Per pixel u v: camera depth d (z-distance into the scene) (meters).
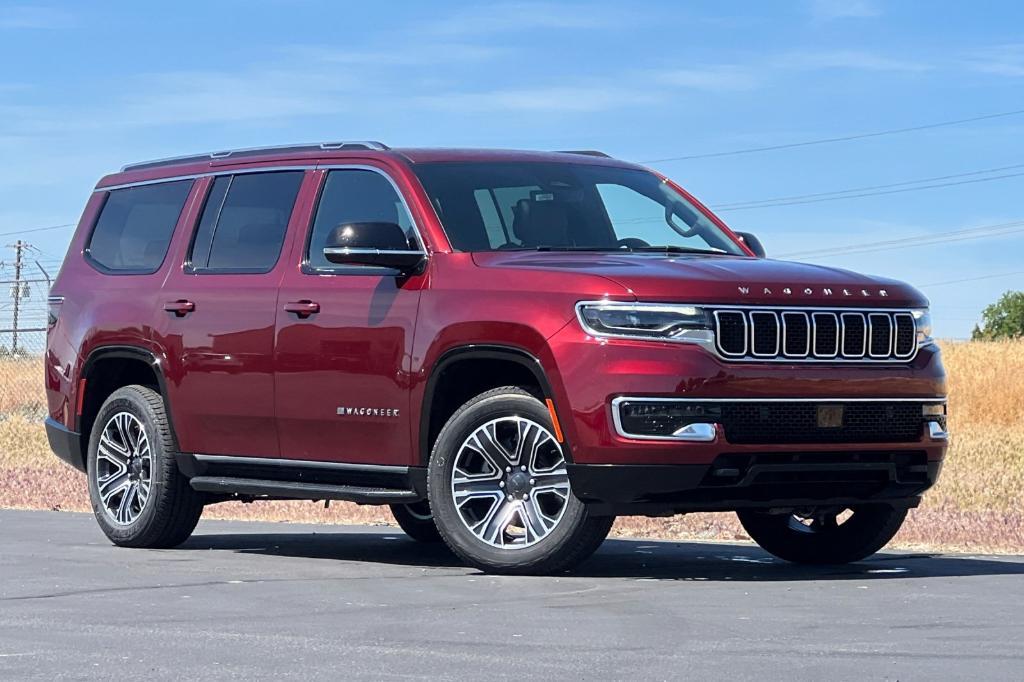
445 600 6.73
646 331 7.39
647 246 8.68
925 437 7.89
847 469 7.65
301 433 8.72
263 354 8.87
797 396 7.50
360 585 7.31
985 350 31.73
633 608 6.45
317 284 8.68
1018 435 21.25
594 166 9.25
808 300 7.63
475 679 4.86
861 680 4.83
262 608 6.49
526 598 6.80
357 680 4.86
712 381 7.36
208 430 9.26
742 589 7.13
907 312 7.94
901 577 7.79
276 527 11.49
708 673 4.95
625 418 7.35
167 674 4.99
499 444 7.79
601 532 7.61
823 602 6.64
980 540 10.04
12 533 10.44
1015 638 5.63
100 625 6.02
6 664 5.18
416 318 8.11
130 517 9.73
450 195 8.50
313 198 8.98
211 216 9.56
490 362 7.95
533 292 7.68
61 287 10.45
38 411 24.95
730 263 7.91
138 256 9.99
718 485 7.41
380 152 8.81
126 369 10.20
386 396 8.23
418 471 8.15
